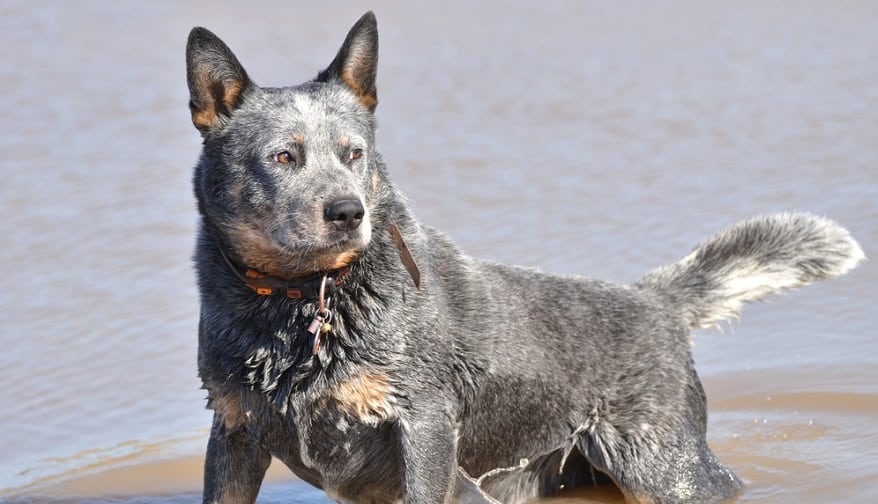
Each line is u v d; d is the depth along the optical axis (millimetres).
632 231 15922
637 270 14578
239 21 29266
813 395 12141
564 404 9953
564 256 15078
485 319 9516
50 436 11625
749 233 11109
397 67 25359
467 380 9359
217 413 9133
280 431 8984
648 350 10219
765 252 11039
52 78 24125
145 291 14570
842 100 22062
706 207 16766
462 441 9555
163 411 12141
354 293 8773
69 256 15586
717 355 13148
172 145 20062
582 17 29906
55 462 11203
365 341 8781
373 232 8938
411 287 9000
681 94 22969
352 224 8453
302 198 8562
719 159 18938
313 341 8719
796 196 16984
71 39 27172
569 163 18938
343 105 9125
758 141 19828
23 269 15203
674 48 26672
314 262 8641
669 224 16141
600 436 10078
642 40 27516
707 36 27750
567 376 9938
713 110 21797
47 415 11969
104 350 13188
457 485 9375
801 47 26422
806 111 21484
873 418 11648
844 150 19062
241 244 8820
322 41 26844
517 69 25078
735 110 21750
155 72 24500
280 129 8812
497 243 15547
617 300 10375
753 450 11172
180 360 13016
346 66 9273
